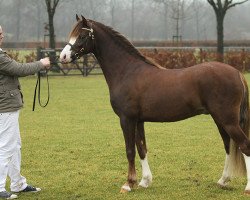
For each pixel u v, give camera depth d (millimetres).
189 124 12461
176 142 10172
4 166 6297
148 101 6504
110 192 6746
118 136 10852
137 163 8523
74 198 6484
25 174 7789
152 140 10391
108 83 6957
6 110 6215
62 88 20875
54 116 13820
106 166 8219
